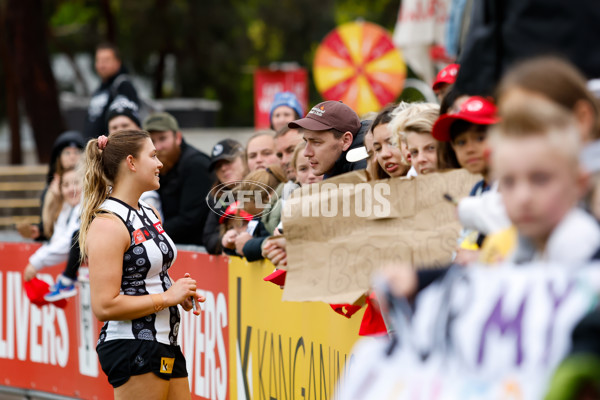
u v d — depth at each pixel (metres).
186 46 57.88
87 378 13.41
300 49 62.56
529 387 3.46
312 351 8.96
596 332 3.36
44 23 36.72
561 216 3.53
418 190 6.43
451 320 3.79
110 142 9.11
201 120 43.06
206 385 11.45
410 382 3.89
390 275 4.06
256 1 61.75
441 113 6.40
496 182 5.59
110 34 49.59
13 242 15.16
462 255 5.40
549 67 3.62
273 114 14.20
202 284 11.49
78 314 13.46
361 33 24.97
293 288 6.93
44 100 36.47
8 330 15.35
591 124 3.63
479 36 6.06
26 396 14.94
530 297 3.57
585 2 5.63
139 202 9.35
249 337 10.34
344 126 8.88
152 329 9.02
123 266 8.95
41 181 27.70
